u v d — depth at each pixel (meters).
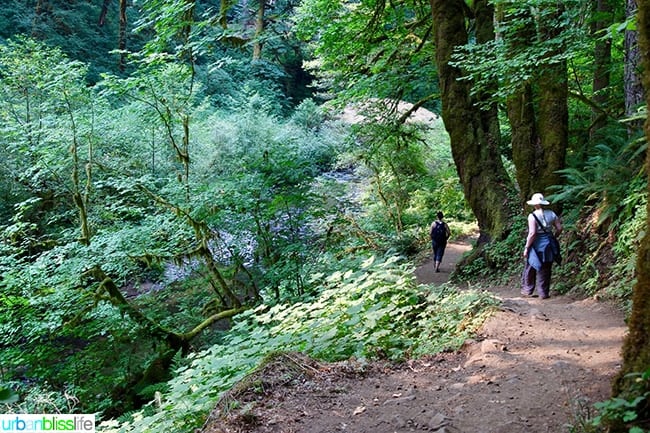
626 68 9.40
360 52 18.00
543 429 3.46
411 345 5.71
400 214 22.52
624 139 10.18
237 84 34.94
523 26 10.00
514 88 9.92
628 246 7.54
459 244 19.17
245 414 4.01
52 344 11.55
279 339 5.89
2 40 24.83
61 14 29.16
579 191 10.30
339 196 14.93
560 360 4.79
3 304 10.16
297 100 42.38
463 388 4.39
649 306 3.09
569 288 8.59
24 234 12.18
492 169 12.62
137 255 11.71
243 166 13.47
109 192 14.80
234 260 13.27
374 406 4.19
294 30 16.81
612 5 10.88
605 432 3.05
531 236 8.37
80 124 13.18
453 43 12.78
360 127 18.55
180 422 4.57
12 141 14.12
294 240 12.77
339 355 5.61
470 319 6.21
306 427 3.89
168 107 13.82
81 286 11.44
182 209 12.42
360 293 7.22
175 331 12.73
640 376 2.97
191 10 14.07
